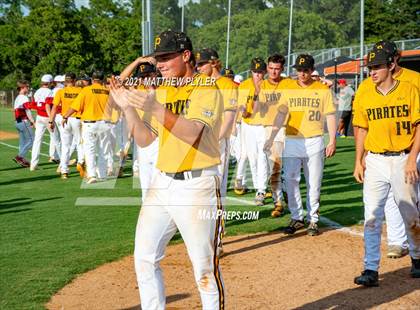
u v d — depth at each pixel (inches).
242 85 285.3
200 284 142.0
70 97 451.8
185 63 140.8
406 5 1738.4
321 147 263.1
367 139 203.3
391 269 217.2
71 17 1977.1
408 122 194.1
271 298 186.4
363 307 177.3
